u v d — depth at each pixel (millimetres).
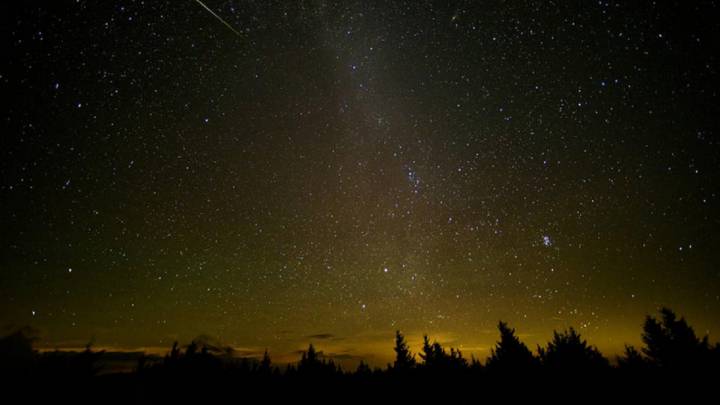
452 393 12586
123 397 10711
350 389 15086
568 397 10320
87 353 10586
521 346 13086
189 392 13383
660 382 9922
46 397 9078
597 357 11883
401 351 17141
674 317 11469
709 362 9914
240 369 17625
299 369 17969
